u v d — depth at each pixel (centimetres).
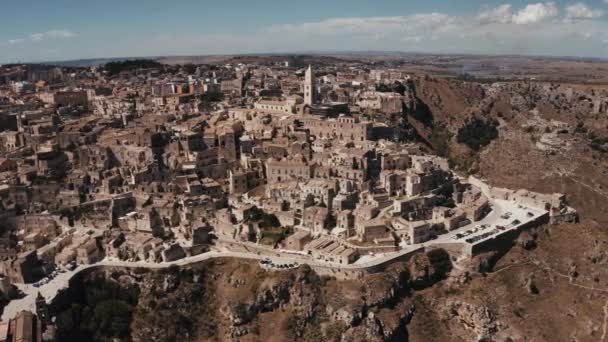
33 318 19075
